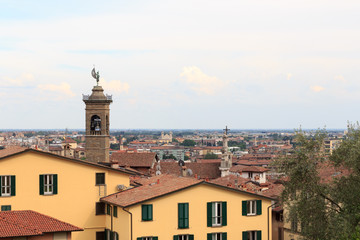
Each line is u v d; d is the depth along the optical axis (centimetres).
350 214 5753
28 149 7012
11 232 5606
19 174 6981
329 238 5844
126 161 13962
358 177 5900
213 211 6806
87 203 7306
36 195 7056
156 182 7706
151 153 14188
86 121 12712
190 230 6656
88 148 12681
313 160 6097
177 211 6625
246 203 6931
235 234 6862
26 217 6031
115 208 6956
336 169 6216
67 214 7206
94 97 12638
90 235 7306
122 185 7462
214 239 6781
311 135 6316
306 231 6069
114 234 6988
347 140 6041
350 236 5425
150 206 6519
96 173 7375
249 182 9619
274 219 9256
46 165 7119
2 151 7725
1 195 6900
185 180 7081
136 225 6450
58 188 7175
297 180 6166
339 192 5956
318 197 6078
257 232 6962
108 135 12875
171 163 14400
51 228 5847
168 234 6575
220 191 6812
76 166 7269
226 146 14150
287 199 6312
